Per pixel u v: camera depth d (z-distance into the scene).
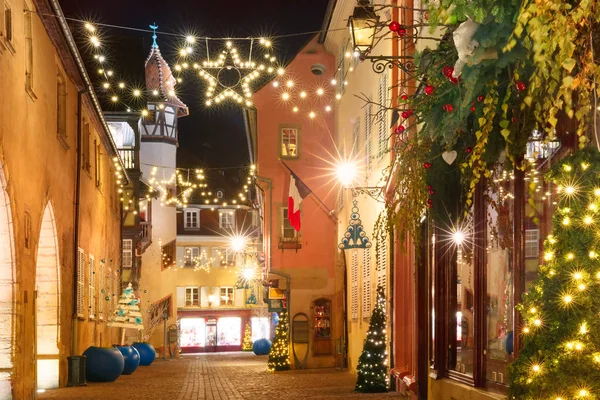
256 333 60.16
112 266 30.64
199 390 17.11
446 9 4.34
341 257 24.16
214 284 59.97
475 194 7.88
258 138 24.45
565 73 4.10
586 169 4.34
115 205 32.12
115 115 35.81
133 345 32.78
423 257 12.12
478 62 4.49
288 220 24.47
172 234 50.00
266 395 14.84
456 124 5.75
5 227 12.09
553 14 3.64
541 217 5.85
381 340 15.01
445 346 9.59
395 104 13.96
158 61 49.94
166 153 49.50
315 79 24.56
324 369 24.06
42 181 15.08
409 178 8.06
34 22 14.20
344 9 20.45
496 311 7.23
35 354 14.09
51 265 17.25
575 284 4.18
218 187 61.75
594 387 4.07
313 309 24.47
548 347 4.28
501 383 7.01
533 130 5.89
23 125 13.12
